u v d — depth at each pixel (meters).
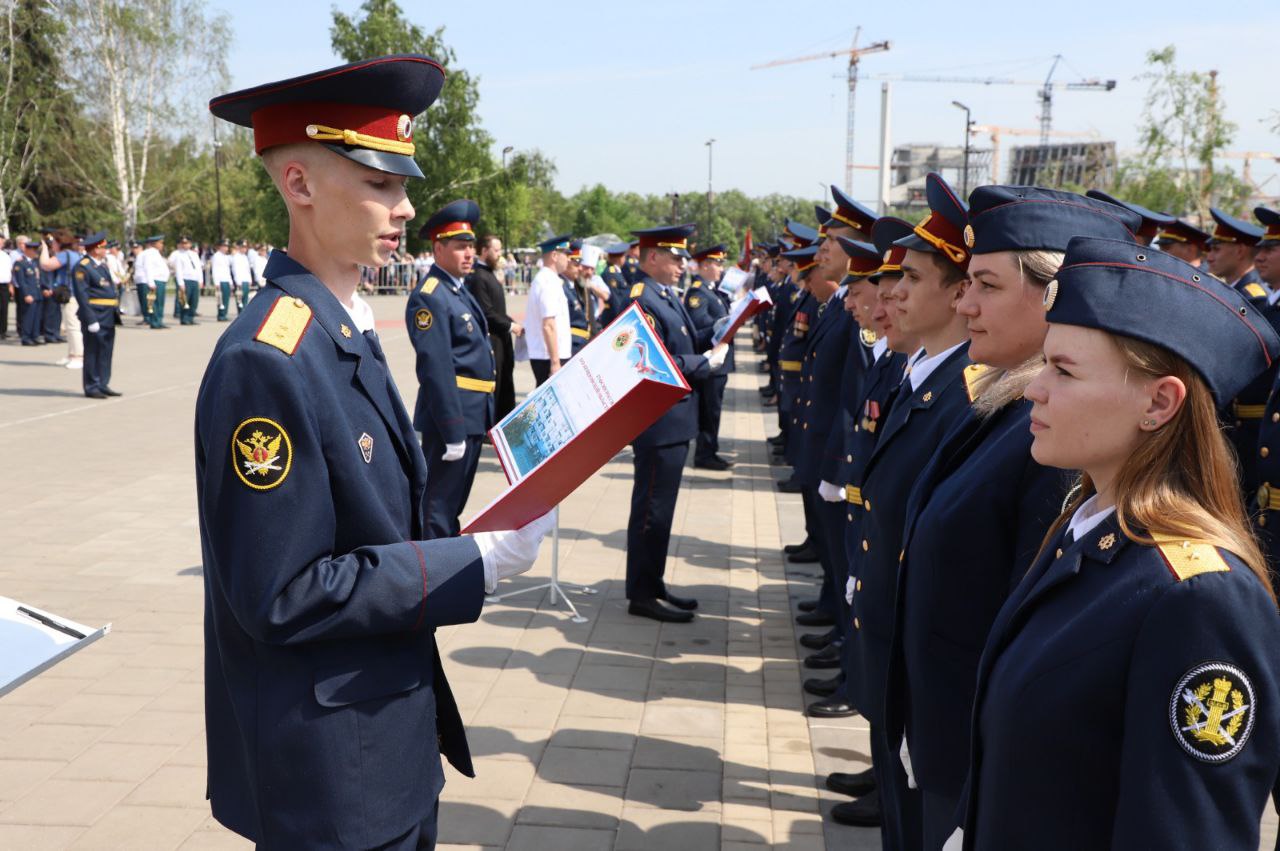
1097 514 1.61
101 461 9.35
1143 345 1.47
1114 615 1.43
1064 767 1.48
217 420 1.87
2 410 11.90
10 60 36.44
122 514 7.55
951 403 2.80
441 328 6.12
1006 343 2.20
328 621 1.91
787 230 12.12
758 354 22.39
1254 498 4.23
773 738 4.35
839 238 4.55
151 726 4.27
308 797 1.97
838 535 4.79
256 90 1.95
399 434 2.16
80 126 37.59
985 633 2.27
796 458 6.37
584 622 5.68
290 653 1.97
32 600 5.70
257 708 1.99
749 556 7.11
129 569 6.29
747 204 127.88
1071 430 1.53
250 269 28.61
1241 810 1.33
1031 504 2.12
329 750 1.97
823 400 5.77
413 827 2.11
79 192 39.97
